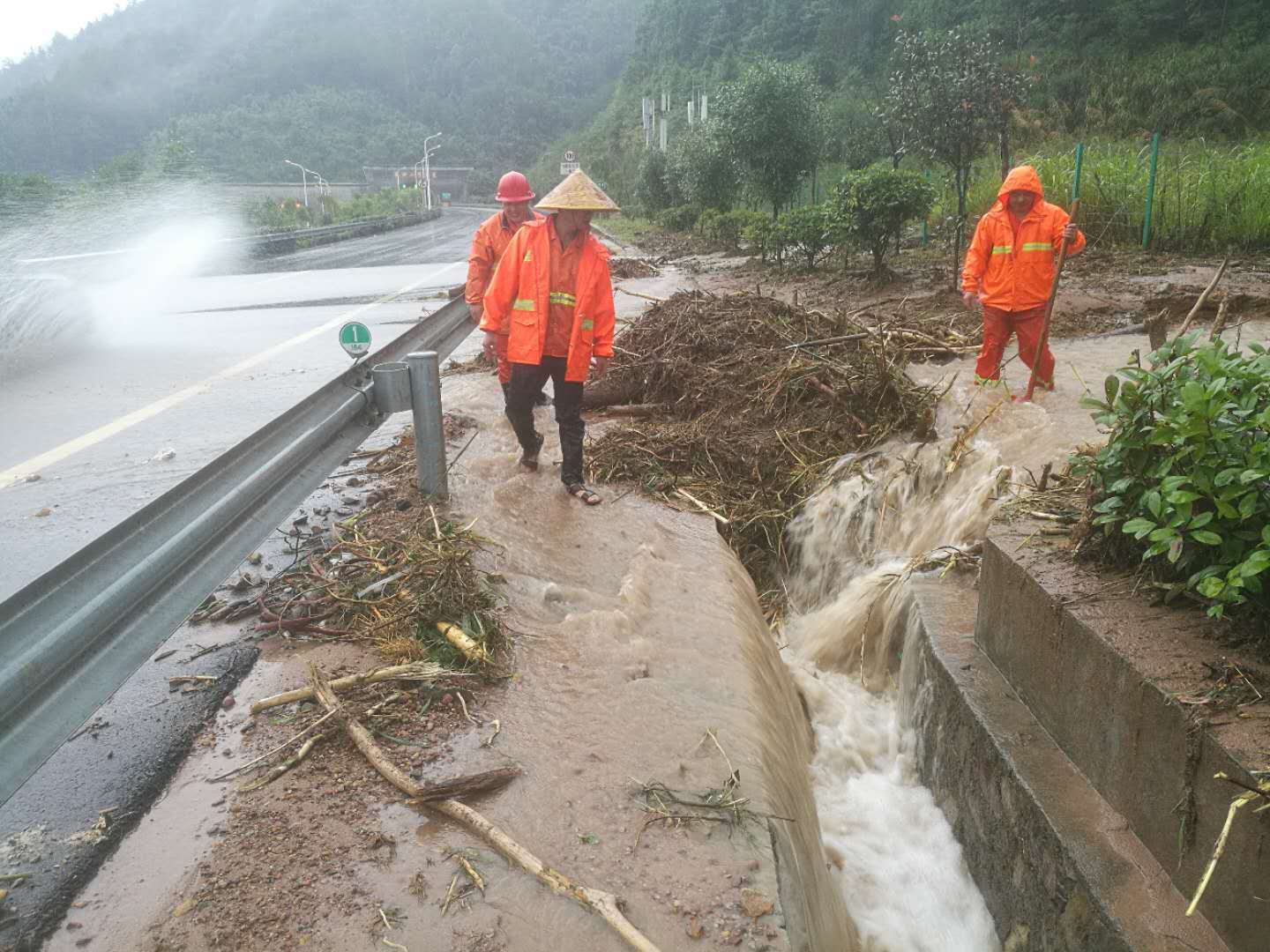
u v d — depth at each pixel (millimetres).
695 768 3109
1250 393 2918
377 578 4340
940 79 14070
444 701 3451
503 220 6430
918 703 4430
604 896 2453
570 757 3141
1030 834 3086
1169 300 9727
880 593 5258
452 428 7113
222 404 8734
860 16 64000
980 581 4082
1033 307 7133
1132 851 2812
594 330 5570
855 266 16547
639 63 114312
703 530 5543
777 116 23109
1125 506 3400
